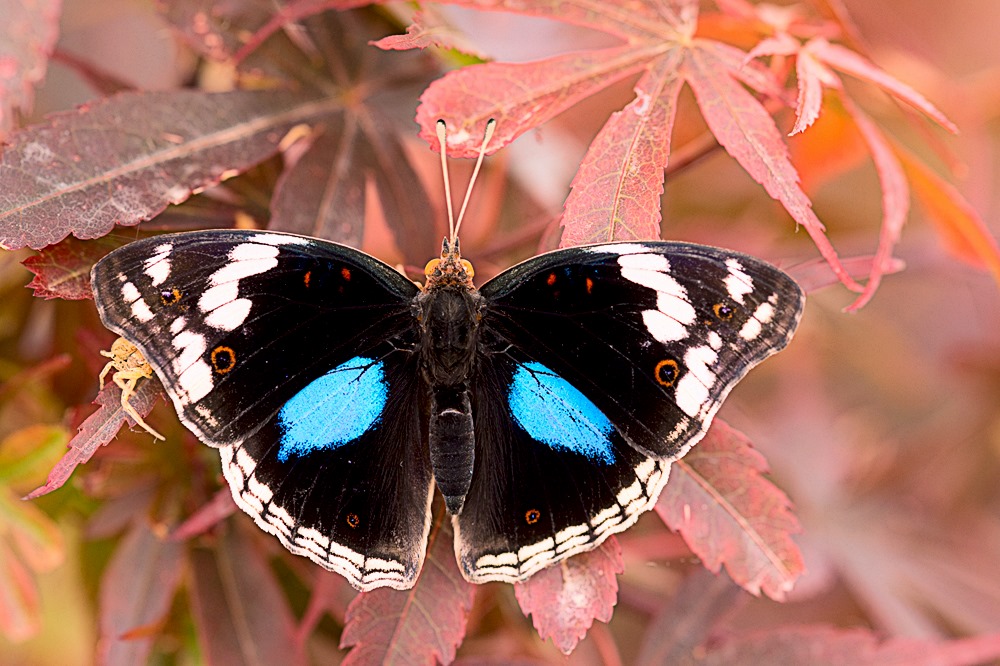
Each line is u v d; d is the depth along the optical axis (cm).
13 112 24
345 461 25
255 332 24
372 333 25
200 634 25
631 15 25
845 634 26
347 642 24
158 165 24
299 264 24
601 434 25
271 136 25
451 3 25
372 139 26
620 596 27
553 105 24
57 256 24
